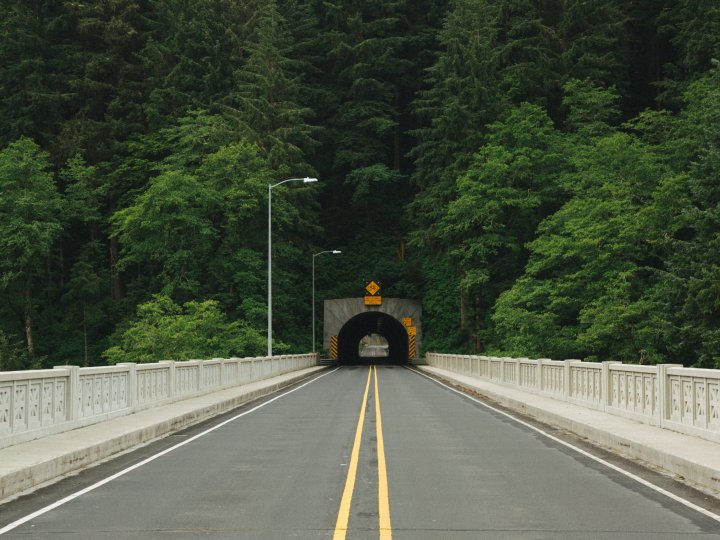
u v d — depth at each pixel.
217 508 18.14
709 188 83.19
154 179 130.25
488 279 125.69
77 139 139.50
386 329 198.75
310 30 176.62
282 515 17.34
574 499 19.17
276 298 137.88
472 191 125.44
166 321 108.38
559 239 101.19
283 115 148.75
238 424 38.09
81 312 135.62
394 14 178.25
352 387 71.69
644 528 16.09
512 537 15.29
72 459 24.14
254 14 163.50
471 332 138.38
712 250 78.06
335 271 169.00
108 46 154.88
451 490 20.36
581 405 43.09
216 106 145.88
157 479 22.25
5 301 126.88
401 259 170.62
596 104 124.88
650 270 95.00
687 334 77.69
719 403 26.61
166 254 123.94
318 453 27.48
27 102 144.00
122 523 16.61
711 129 86.69
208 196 125.94
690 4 131.12
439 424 37.88
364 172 164.25
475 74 139.12
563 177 116.06
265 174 135.50
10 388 26.00
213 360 58.44
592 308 93.44
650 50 161.50
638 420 34.22
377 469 23.84
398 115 179.25
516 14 155.00
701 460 22.16
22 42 144.12
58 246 151.12
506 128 124.44
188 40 148.25
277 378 82.56
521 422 39.22
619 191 95.25
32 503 18.86
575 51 137.25
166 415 37.56
